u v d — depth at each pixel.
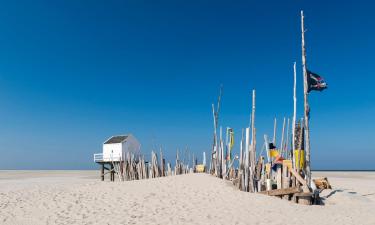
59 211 13.99
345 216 13.67
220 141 22.58
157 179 21.22
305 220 12.69
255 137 18.19
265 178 19.20
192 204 14.84
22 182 41.91
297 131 17.33
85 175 68.88
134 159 35.53
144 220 12.41
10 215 13.50
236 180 19.23
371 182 35.91
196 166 29.28
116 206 14.67
